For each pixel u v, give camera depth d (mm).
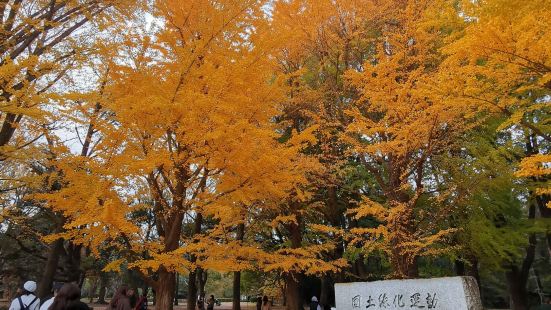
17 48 5578
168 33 5352
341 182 9023
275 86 5750
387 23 8758
